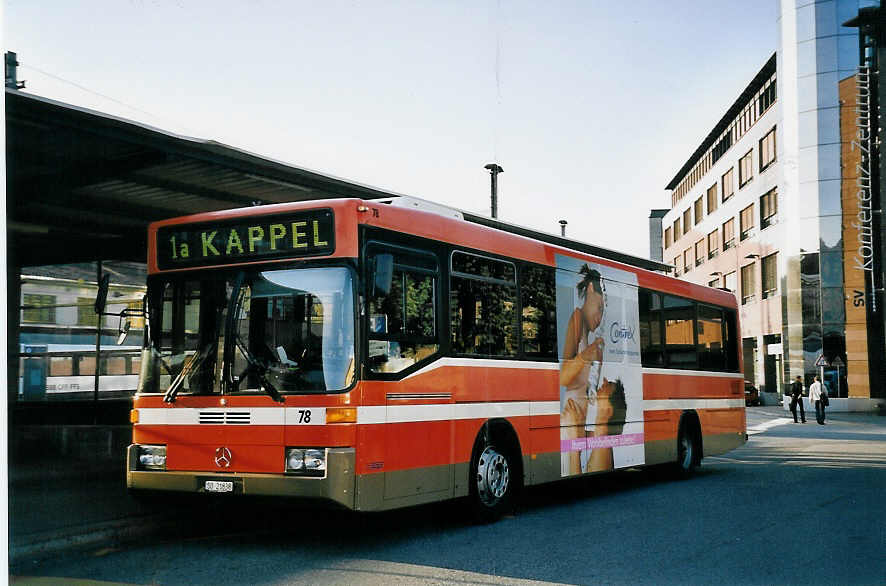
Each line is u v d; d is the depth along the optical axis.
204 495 7.83
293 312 7.81
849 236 43.69
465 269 9.26
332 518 9.83
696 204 70.00
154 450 8.18
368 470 7.55
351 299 7.66
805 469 16.09
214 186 12.50
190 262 8.35
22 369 14.46
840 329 43.69
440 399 8.62
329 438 7.46
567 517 9.98
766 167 50.81
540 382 10.41
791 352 45.28
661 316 13.86
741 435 16.64
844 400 43.22
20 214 13.63
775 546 8.11
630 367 12.68
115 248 15.43
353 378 7.56
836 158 44.00
